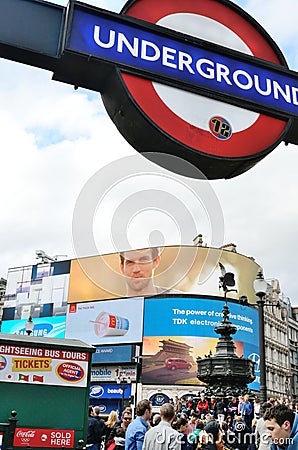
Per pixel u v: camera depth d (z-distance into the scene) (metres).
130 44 2.27
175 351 36.94
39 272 44.97
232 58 2.48
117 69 2.19
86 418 6.84
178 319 37.41
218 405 9.63
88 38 2.21
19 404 6.45
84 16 2.25
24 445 6.29
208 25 2.49
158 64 2.28
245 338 38.28
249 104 2.41
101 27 2.25
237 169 2.35
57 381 6.76
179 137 2.17
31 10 2.25
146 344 37.66
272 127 2.45
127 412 7.80
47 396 6.65
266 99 2.46
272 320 49.22
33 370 6.64
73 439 6.65
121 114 2.20
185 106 2.25
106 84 2.26
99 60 2.18
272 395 45.69
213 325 37.38
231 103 2.37
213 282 38.12
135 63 2.23
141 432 5.30
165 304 37.88
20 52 2.19
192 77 2.32
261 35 2.60
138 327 38.41
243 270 39.78
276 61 2.61
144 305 38.59
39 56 2.20
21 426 6.36
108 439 8.59
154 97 2.20
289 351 52.19
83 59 2.18
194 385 36.19
